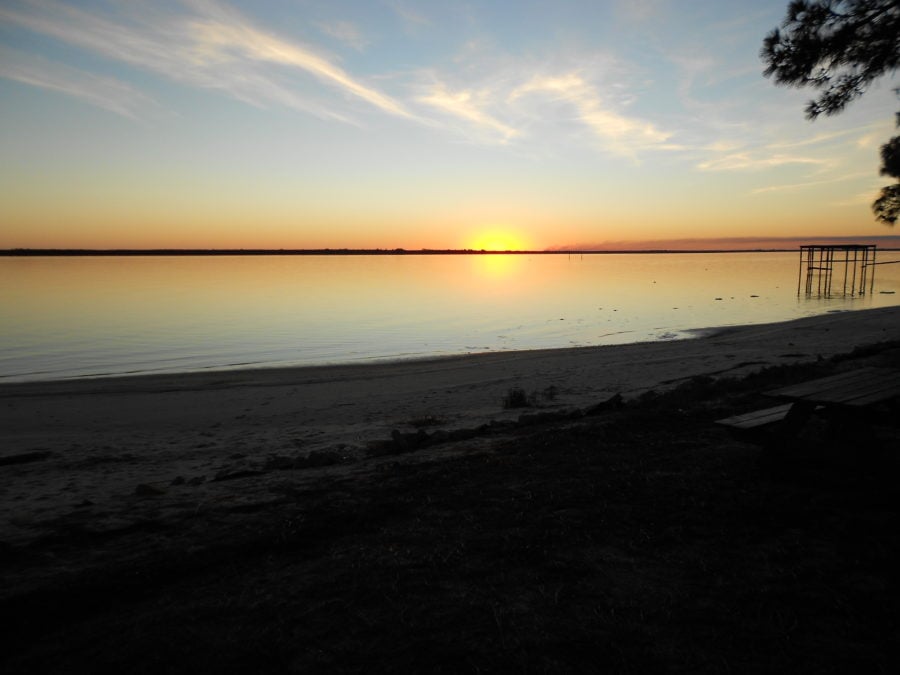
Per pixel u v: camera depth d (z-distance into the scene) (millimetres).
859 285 73312
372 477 5695
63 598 3248
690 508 4160
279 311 41500
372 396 14688
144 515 4816
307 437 9898
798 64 7602
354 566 3541
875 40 7156
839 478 4488
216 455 8766
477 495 4746
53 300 50094
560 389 13805
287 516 4508
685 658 2516
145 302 48406
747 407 7711
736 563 3342
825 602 2885
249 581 3412
